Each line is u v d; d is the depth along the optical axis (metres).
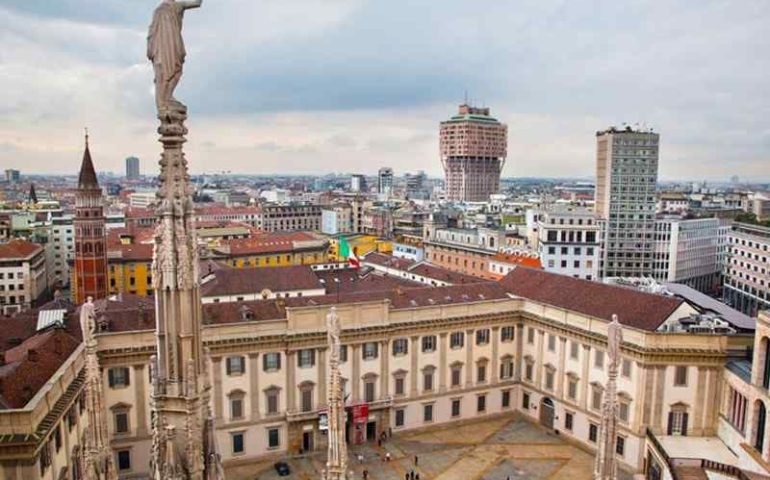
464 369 99.56
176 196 17.22
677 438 80.50
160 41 16.73
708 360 80.19
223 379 83.12
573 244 167.38
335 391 29.55
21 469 52.12
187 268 17.38
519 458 88.31
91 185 155.38
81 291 157.00
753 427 70.50
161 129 17.09
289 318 85.94
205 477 18.27
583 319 91.38
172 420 17.75
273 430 86.81
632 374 83.38
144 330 79.00
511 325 103.06
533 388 101.06
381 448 90.81
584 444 91.31
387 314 92.06
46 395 56.88
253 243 192.38
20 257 177.88
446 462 86.81
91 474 22.66
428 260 198.12
